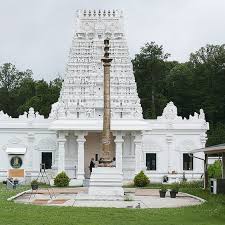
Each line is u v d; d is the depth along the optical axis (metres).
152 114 140.12
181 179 80.06
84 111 81.56
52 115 88.38
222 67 144.75
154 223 33.72
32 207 40.97
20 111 140.88
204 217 36.97
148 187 71.38
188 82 147.25
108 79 55.47
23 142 87.81
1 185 72.88
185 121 87.62
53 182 74.44
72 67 84.75
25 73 177.62
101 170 53.88
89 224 32.78
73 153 81.31
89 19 87.69
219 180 55.69
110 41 86.00
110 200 50.81
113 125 77.38
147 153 87.19
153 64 147.62
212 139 119.75
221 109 143.88
